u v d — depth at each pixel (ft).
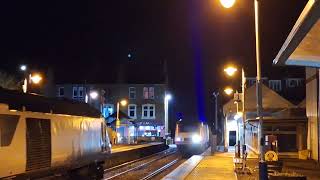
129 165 125.08
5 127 45.70
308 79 136.87
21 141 48.67
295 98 250.57
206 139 228.22
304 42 43.04
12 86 159.43
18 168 47.98
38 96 56.54
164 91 304.30
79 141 66.59
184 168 101.09
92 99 297.94
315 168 103.30
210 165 109.19
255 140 154.20
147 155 176.96
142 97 304.09
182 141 206.08
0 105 44.91
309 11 29.84
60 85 300.40
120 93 303.68
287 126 148.87
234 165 101.86
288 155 143.54
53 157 56.65
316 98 123.24
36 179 52.85
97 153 75.82
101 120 79.10
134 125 273.33
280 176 57.67
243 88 111.96
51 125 56.39
